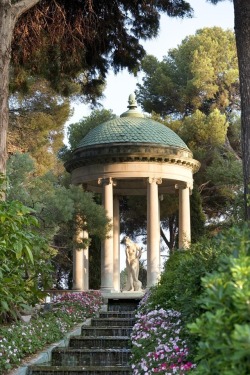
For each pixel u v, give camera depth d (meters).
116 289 29.25
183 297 8.87
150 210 26.62
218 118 35.94
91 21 15.61
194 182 37.28
